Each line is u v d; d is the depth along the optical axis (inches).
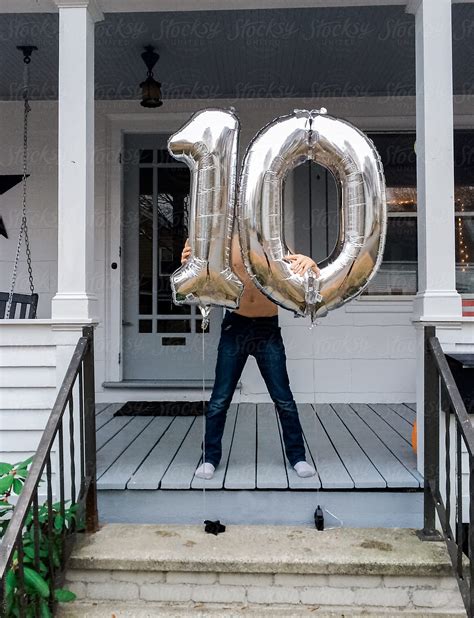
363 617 92.9
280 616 93.4
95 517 105.2
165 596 96.5
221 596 96.1
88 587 97.0
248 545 98.8
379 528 106.0
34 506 85.7
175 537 102.0
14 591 84.1
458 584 88.9
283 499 109.0
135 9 121.2
